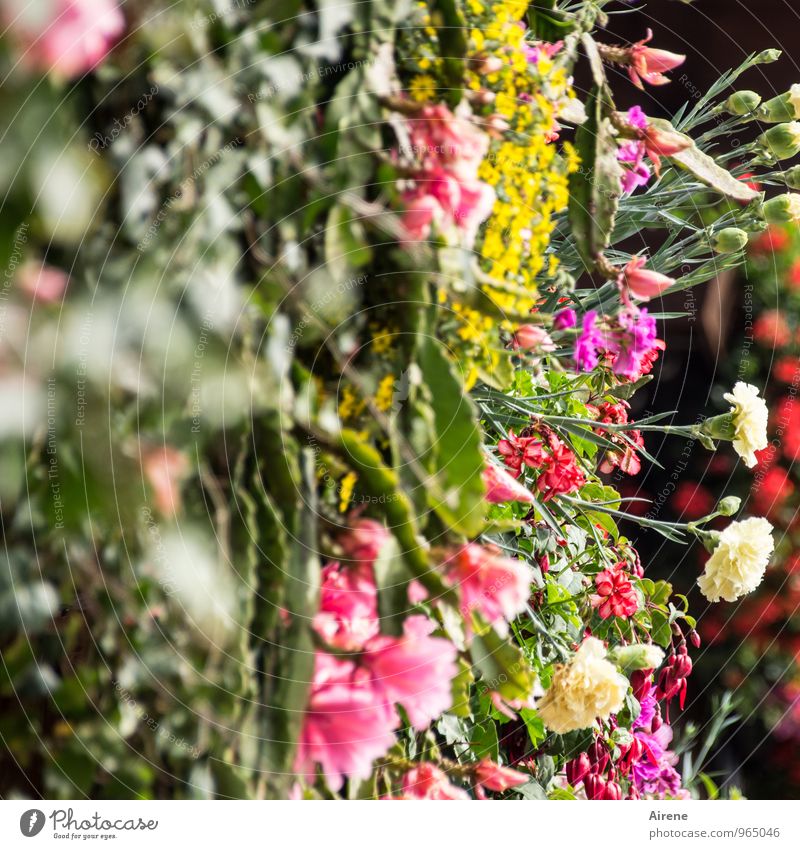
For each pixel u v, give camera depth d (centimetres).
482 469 61
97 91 44
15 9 41
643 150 82
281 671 51
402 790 65
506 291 60
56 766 46
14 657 45
